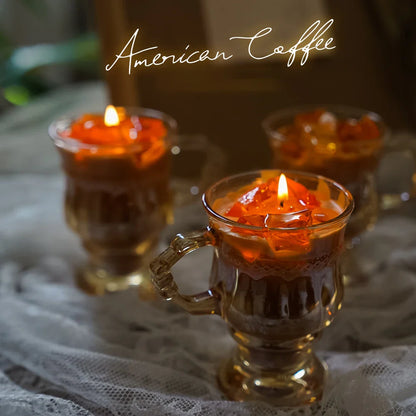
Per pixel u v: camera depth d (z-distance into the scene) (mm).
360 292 552
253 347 467
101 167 523
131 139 530
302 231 425
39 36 1179
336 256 451
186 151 683
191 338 520
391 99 687
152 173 536
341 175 539
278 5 644
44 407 458
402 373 471
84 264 603
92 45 1050
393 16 677
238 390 479
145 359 505
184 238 446
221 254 454
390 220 640
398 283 554
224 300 458
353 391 462
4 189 701
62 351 495
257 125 679
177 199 605
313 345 494
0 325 524
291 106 675
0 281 576
